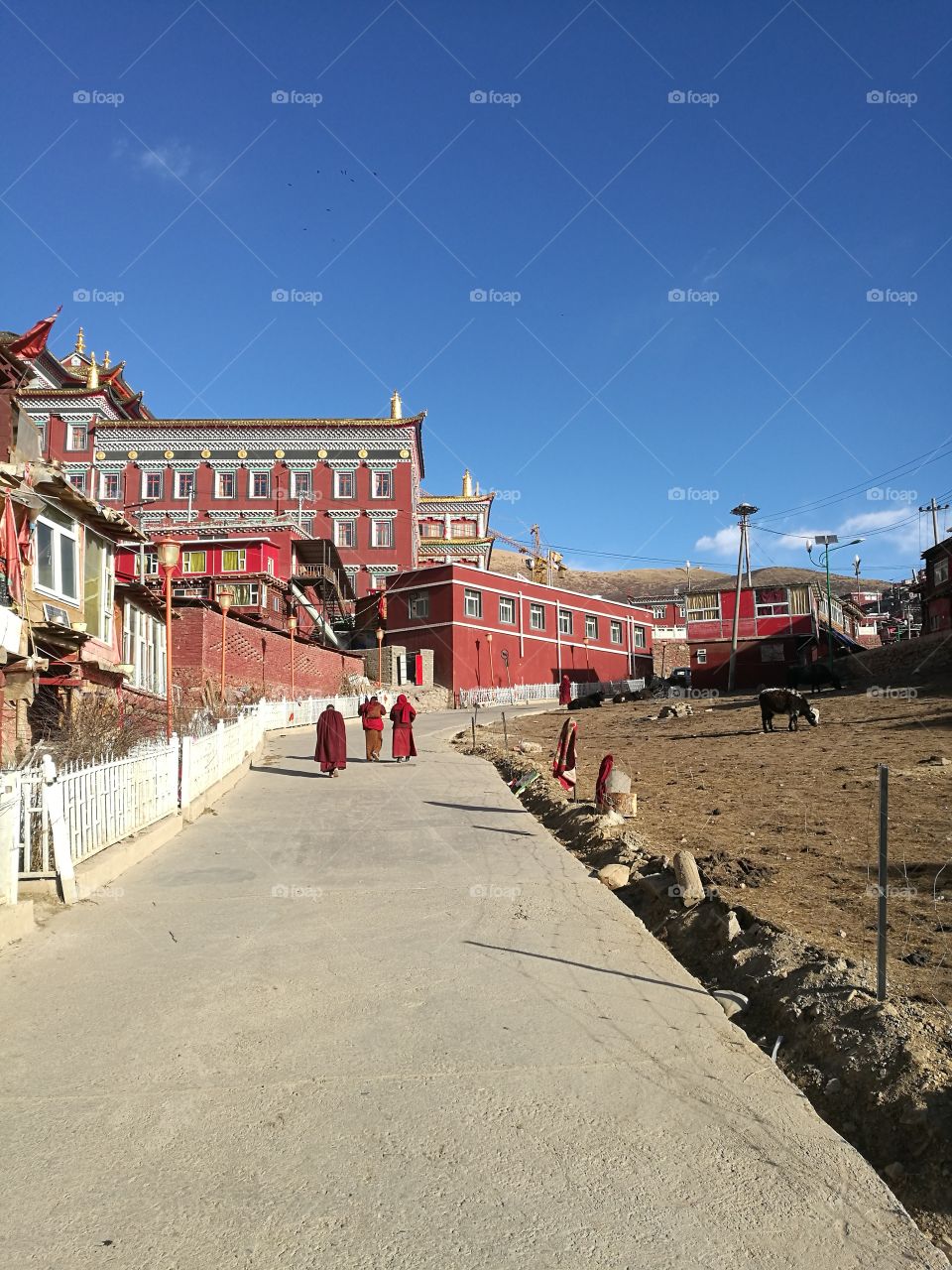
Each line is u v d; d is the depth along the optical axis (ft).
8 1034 17.72
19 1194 12.09
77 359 267.80
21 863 28.19
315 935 24.80
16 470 56.34
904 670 144.87
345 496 242.58
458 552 263.29
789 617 184.65
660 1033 17.84
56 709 59.98
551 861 34.83
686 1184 12.44
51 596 61.87
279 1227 11.34
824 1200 12.12
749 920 24.22
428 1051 16.89
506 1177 12.55
